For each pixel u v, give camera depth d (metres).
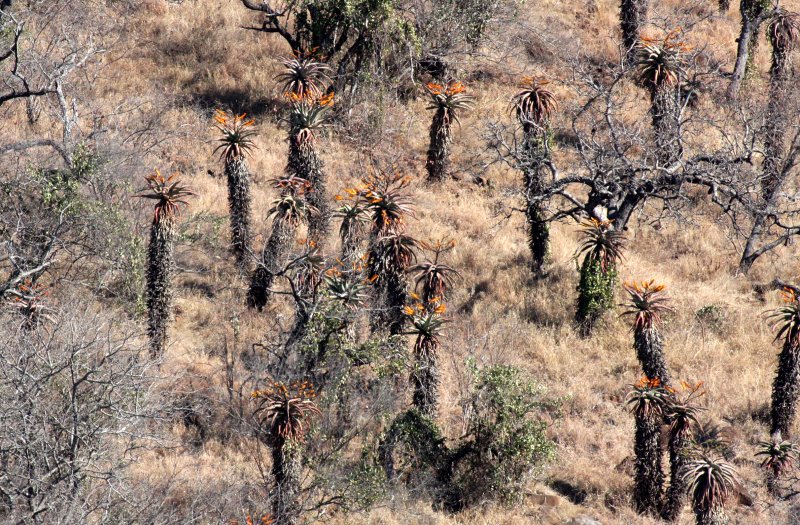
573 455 72.00
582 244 96.81
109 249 83.81
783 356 72.69
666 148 96.50
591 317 84.44
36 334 62.69
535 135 92.12
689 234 101.12
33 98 107.19
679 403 65.81
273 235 81.56
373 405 68.12
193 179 102.06
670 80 94.94
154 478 62.03
